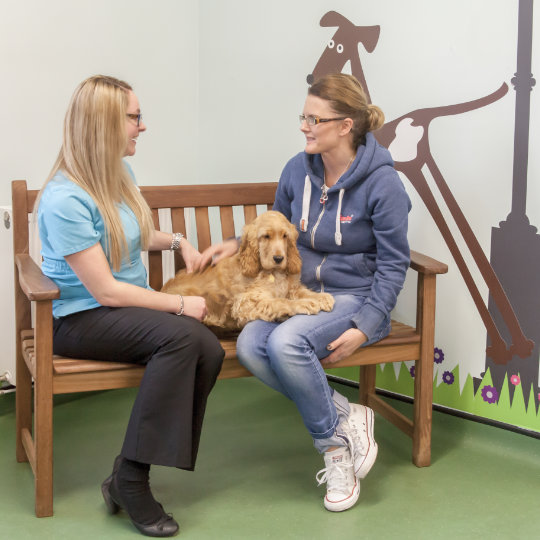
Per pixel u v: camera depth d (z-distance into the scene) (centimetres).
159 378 189
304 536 196
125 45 304
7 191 279
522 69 242
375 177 221
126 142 203
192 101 330
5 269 272
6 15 269
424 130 269
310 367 205
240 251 227
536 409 255
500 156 251
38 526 200
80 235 192
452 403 277
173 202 257
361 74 282
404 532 199
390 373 292
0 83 271
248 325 217
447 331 274
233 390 304
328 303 220
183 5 320
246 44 311
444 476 232
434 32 261
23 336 229
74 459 240
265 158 313
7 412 277
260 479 229
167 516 197
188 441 191
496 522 204
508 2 242
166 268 303
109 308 200
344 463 211
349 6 280
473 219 261
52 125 287
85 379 203
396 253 219
